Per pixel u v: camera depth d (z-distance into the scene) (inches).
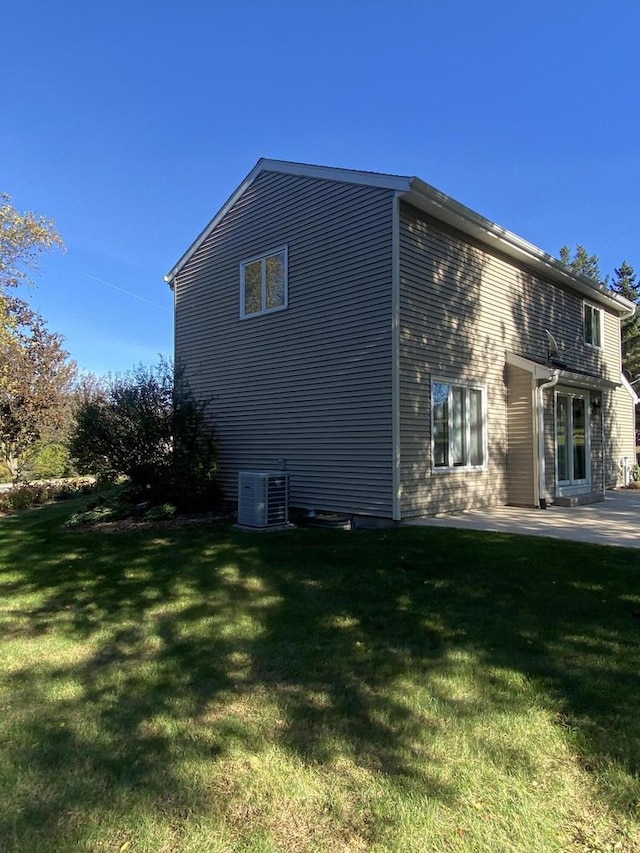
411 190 345.7
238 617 187.6
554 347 502.6
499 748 106.6
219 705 127.0
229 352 476.7
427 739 110.3
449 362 394.3
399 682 136.1
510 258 468.1
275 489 366.6
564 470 484.1
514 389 446.3
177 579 235.3
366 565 246.4
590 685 131.1
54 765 103.8
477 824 86.3
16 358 651.5
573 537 293.1
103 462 427.8
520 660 145.9
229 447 471.8
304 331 410.6
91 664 153.0
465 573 227.9
